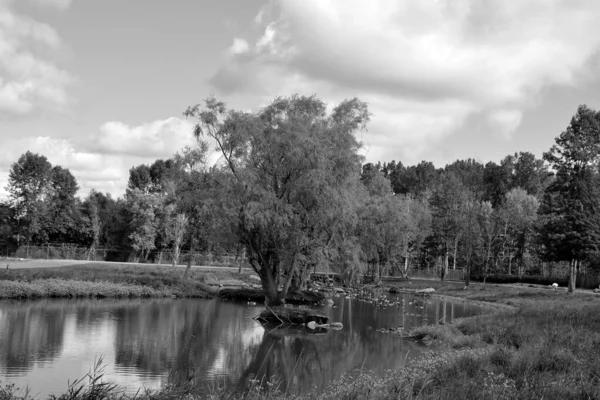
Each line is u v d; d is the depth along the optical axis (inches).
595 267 2429.9
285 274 1779.0
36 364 770.8
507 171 4813.0
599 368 517.3
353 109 1628.9
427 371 571.5
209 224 1493.6
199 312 1438.2
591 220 2180.1
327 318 1315.2
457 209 3417.8
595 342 692.1
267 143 1469.0
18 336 970.7
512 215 3270.2
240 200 1438.2
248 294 1827.0
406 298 2251.5
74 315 1248.8
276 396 529.3
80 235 3555.6
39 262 2438.5
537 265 3398.1
